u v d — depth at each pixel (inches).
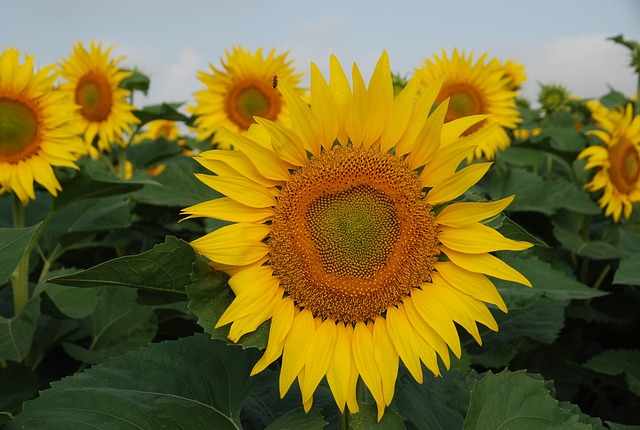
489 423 20.1
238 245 20.6
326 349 20.8
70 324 36.9
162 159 60.0
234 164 20.9
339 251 21.0
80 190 37.4
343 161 21.3
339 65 21.3
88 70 52.7
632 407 40.3
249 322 20.4
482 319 20.7
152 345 23.9
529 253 35.7
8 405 31.2
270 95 56.4
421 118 21.0
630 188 49.1
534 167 58.6
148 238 50.7
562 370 40.5
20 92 37.6
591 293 31.1
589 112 79.2
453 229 21.0
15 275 35.5
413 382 25.0
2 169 37.1
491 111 54.4
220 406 22.7
